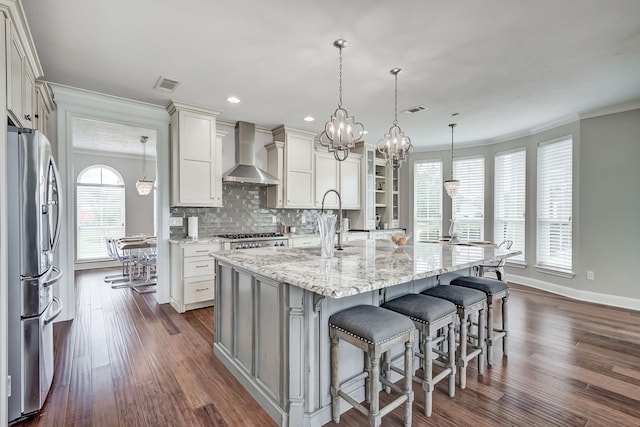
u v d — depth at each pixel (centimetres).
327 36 238
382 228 641
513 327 327
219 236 447
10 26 178
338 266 198
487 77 311
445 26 225
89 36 237
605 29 228
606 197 408
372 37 239
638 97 366
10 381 179
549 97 366
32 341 186
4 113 172
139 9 206
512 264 534
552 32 232
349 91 345
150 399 203
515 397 205
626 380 225
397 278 165
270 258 230
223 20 218
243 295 225
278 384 186
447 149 622
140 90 342
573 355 264
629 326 330
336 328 177
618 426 177
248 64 283
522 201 524
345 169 574
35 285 186
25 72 223
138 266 607
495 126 487
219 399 204
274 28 228
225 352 248
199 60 276
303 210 550
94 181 651
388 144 328
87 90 342
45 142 198
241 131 462
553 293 463
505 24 222
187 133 391
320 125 484
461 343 217
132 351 271
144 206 700
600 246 414
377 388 159
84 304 408
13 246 180
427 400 187
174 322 342
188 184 392
